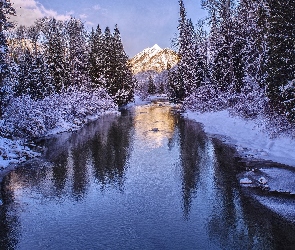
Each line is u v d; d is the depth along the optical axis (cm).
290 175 1235
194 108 3775
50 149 1955
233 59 3134
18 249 797
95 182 1293
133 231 861
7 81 2273
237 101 2895
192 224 882
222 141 1994
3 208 1059
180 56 4562
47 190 1217
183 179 1283
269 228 830
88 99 4016
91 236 845
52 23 4906
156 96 11525
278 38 1744
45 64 3709
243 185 1166
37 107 2550
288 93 1698
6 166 1559
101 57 5066
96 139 2281
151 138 2262
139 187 1212
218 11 3177
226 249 743
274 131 1755
